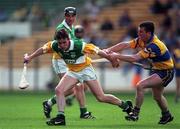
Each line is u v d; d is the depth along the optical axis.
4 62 91.00
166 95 76.81
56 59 43.66
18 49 91.69
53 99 42.81
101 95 38.91
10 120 43.00
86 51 37.66
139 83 38.41
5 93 80.62
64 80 38.09
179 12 89.00
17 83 89.12
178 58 65.69
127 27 90.62
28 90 86.56
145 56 37.84
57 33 37.09
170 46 82.44
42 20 96.25
